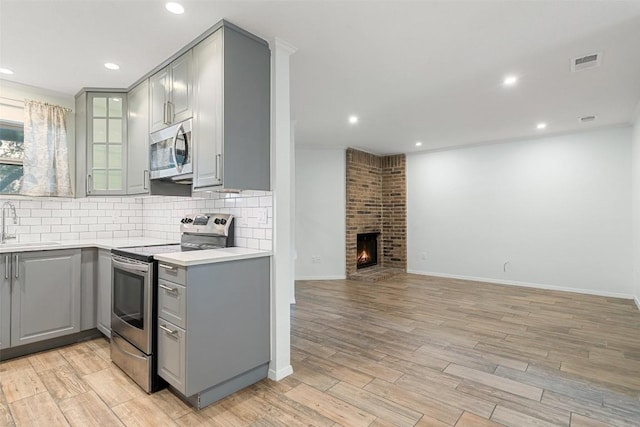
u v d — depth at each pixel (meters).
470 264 5.86
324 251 5.98
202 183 2.22
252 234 2.50
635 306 4.16
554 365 2.54
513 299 4.51
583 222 4.86
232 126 2.12
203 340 1.97
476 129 4.81
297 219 5.92
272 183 2.35
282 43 2.36
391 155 6.81
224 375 2.07
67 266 2.87
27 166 3.02
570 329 3.34
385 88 3.27
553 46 2.44
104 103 3.16
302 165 5.96
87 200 3.54
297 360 2.62
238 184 2.14
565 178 5.00
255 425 1.81
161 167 2.66
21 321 2.63
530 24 2.15
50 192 3.14
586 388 2.20
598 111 3.96
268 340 2.35
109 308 2.85
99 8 1.93
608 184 4.68
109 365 2.52
